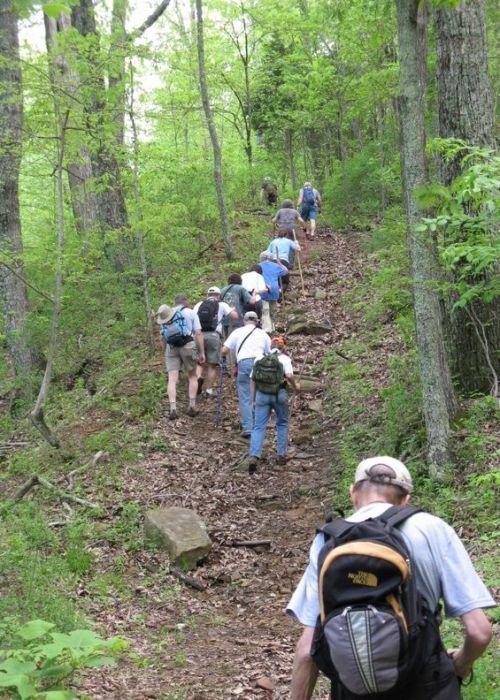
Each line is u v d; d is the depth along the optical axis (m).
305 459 10.38
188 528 7.84
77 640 3.74
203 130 30.33
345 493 8.72
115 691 4.93
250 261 18.28
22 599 5.97
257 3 24.05
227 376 13.65
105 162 15.67
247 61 27.39
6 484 9.91
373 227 21.08
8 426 12.59
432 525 2.75
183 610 6.68
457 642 4.91
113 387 12.74
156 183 18.64
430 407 7.93
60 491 9.09
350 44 19.36
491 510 6.91
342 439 10.37
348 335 14.39
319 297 16.69
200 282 17.02
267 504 9.22
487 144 9.06
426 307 7.95
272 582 7.26
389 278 13.28
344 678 2.54
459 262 8.88
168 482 9.63
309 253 19.92
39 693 3.65
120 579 7.16
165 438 10.97
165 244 15.93
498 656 4.45
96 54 10.65
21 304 13.77
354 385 11.84
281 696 4.99
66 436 11.27
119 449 10.45
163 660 5.60
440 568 2.70
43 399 10.30
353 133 30.39
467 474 7.66
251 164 26.55
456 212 6.91
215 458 10.51
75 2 4.64
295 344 14.40
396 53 18.70
